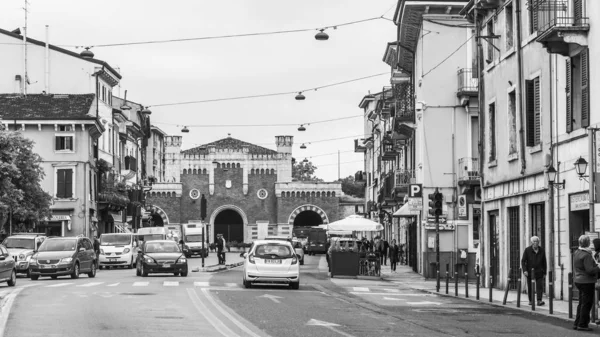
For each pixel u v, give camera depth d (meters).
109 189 90.44
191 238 109.25
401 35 63.00
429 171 57.59
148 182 124.12
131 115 116.44
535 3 36.69
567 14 34.03
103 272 63.50
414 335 21.58
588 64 32.28
